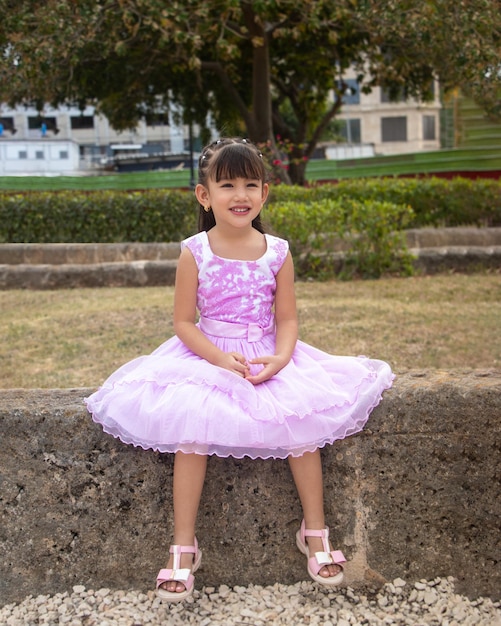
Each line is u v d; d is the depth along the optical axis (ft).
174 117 55.06
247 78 49.73
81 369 15.51
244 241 8.48
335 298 22.68
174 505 7.61
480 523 8.21
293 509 8.22
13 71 31.81
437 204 34.94
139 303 22.43
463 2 29.19
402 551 8.27
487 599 8.23
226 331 8.24
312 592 8.16
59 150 110.42
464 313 20.01
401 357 15.72
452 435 8.08
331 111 52.54
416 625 7.67
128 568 8.25
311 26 34.42
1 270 28.09
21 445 8.06
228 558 8.29
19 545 8.20
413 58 40.88
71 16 30.40
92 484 8.15
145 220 32.55
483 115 46.34
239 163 7.94
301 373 7.92
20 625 7.79
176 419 7.27
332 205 28.04
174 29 32.09
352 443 8.11
